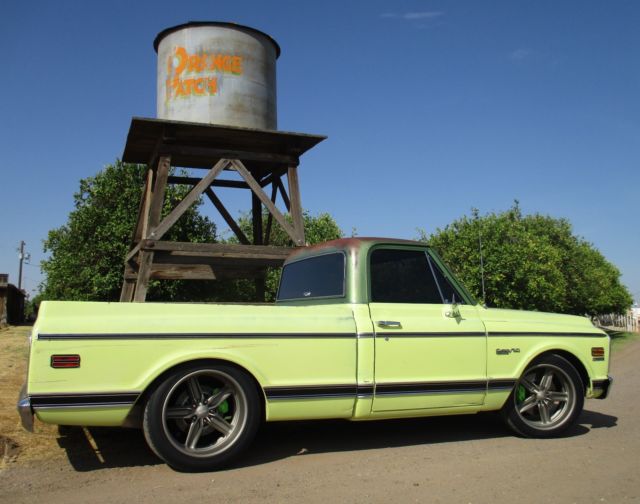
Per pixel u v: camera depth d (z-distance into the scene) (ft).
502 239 65.57
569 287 104.01
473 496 12.62
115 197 61.77
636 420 21.35
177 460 13.70
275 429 18.88
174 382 13.67
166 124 29.45
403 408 15.97
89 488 12.76
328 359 15.14
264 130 30.86
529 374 18.39
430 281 17.46
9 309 101.71
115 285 60.03
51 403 12.60
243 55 31.27
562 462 15.35
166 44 31.32
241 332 14.30
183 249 29.48
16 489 12.64
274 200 37.27
